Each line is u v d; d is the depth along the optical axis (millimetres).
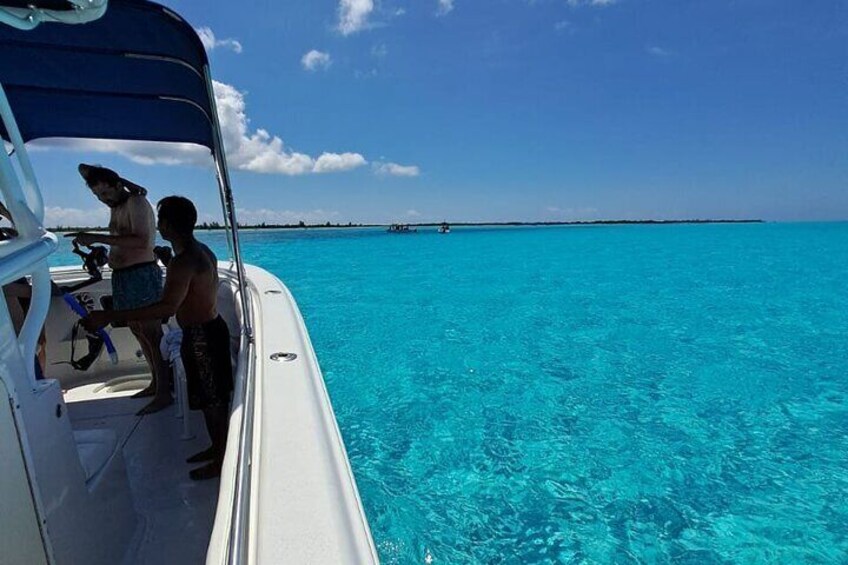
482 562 2748
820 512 3172
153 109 2104
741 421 4664
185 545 1646
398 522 3084
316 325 8586
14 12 859
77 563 1210
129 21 1469
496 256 22000
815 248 24922
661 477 3604
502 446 4105
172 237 1869
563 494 3400
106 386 2953
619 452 4016
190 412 2592
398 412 4844
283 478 1024
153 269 2637
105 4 932
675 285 12945
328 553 831
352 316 9281
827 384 5629
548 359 6609
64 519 1152
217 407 2012
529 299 10992
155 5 1408
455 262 19438
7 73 1770
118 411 2633
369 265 18344
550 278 14500
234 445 1182
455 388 5535
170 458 2191
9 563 930
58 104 2039
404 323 8711
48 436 1100
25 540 981
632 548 2852
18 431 966
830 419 4664
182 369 2324
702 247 26391
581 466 3801
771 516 3156
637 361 6523
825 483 3525
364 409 4930
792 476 3639
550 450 4039
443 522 3086
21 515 972
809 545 2861
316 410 1337
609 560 2773
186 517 1790
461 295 11539
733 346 7219
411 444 4164
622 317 9172
